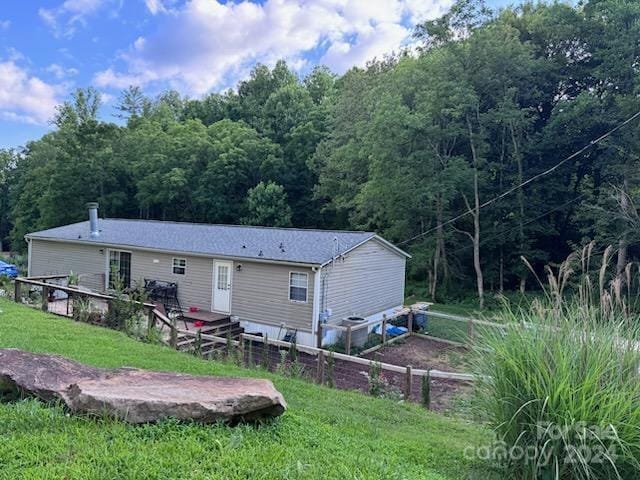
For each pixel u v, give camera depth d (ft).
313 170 87.30
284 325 41.19
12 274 70.64
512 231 62.80
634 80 52.70
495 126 62.95
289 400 16.76
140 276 50.90
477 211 60.75
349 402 17.76
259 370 22.45
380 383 22.00
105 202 101.24
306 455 9.66
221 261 45.09
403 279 54.03
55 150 114.11
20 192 133.59
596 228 50.21
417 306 48.26
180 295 47.96
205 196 93.97
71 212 100.83
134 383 11.62
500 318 12.14
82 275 53.52
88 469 7.82
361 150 67.15
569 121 58.23
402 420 16.07
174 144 98.53
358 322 39.70
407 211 63.57
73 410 10.45
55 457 8.27
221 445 9.21
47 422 9.83
